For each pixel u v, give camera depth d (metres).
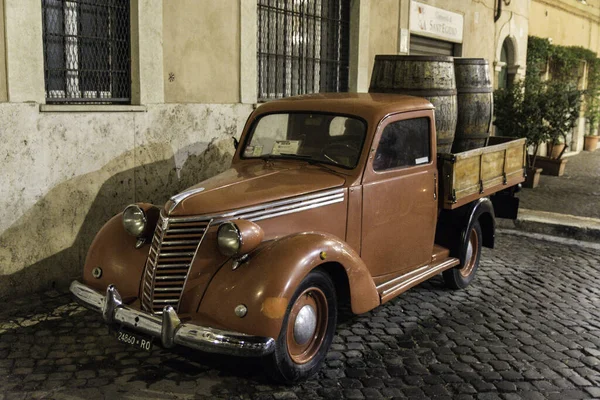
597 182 12.27
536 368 4.19
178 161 6.45
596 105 19.61
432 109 5.07
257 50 7.57
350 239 4.39
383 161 4.59
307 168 4.48
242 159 4.94
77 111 5.42
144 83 5.99
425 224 5.10
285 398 3.65
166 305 3.60
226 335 3.31
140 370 3.94
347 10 9.04
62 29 5.48
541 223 8.24
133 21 5.89
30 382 3.74
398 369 4.10
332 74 9.00
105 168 5.71
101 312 3.74
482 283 6.05
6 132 4.94
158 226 3.76
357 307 4.03
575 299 5.65
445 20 11.37
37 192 5.21
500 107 11.83
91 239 5.69
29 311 4.88
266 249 3.60
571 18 18.81
